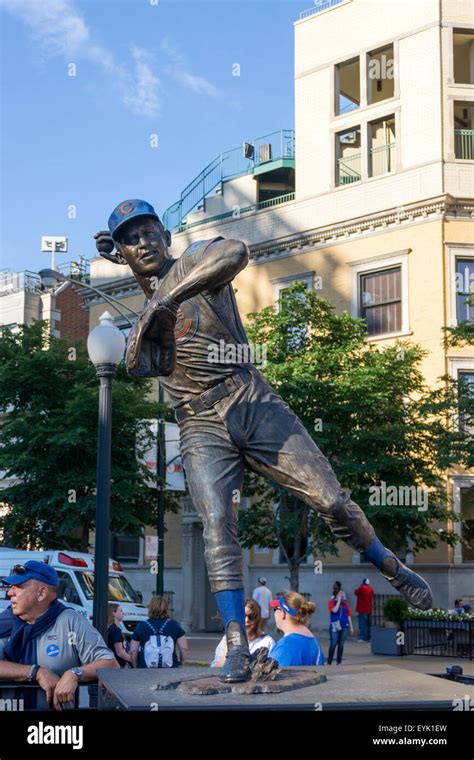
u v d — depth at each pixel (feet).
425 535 83.51
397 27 102.68
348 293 101.24
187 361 13.19
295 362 73.05
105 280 122.42
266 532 74.95
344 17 107.45
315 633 94.43
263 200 118.93
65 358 81.61
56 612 15.56
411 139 99.71
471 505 91.61
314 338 76.69
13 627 15.48
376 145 107.65
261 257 108.78
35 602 15.42
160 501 64.59
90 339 33.71
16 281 141.28
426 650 69.51
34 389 80.64
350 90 115.85
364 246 100.94
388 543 79.36
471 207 96.58
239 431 13.01
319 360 75.05
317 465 12.78
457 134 100.78
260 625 21.57
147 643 28.66
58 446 74.54
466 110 106.11
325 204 104.12
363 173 102.99
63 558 54.65
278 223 107.45
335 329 76.89
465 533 91.40
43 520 79.97
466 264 96.48
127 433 75.82
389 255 98.53
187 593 107.04
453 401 73.41
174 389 13.48
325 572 94.94
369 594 83.82
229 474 13.08
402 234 98.27
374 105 103.35
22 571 15.49
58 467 76.54
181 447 13.62
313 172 107.04
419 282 96.48
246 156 118.52
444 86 98.73
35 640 15.35
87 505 74.54
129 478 77.41
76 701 14.96
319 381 72.23
